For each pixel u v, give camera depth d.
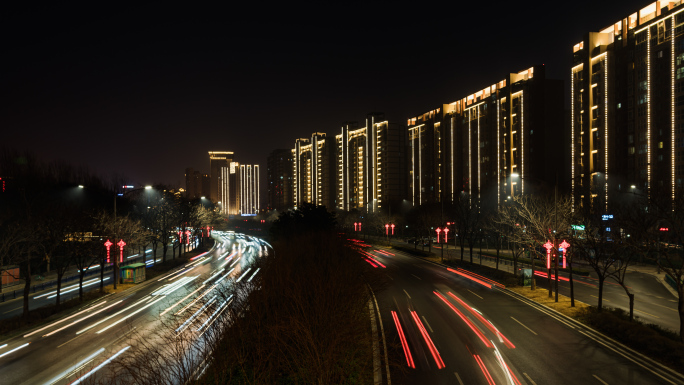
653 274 44.66
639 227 23.61
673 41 67.12
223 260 64.25
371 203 161.88
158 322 26.09
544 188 75.44
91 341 22.92
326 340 15.09
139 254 73.75
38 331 25.36
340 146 199.62
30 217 33.75
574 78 88.56
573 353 20.67
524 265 54.03
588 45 82.94
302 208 55.28
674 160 66.44
